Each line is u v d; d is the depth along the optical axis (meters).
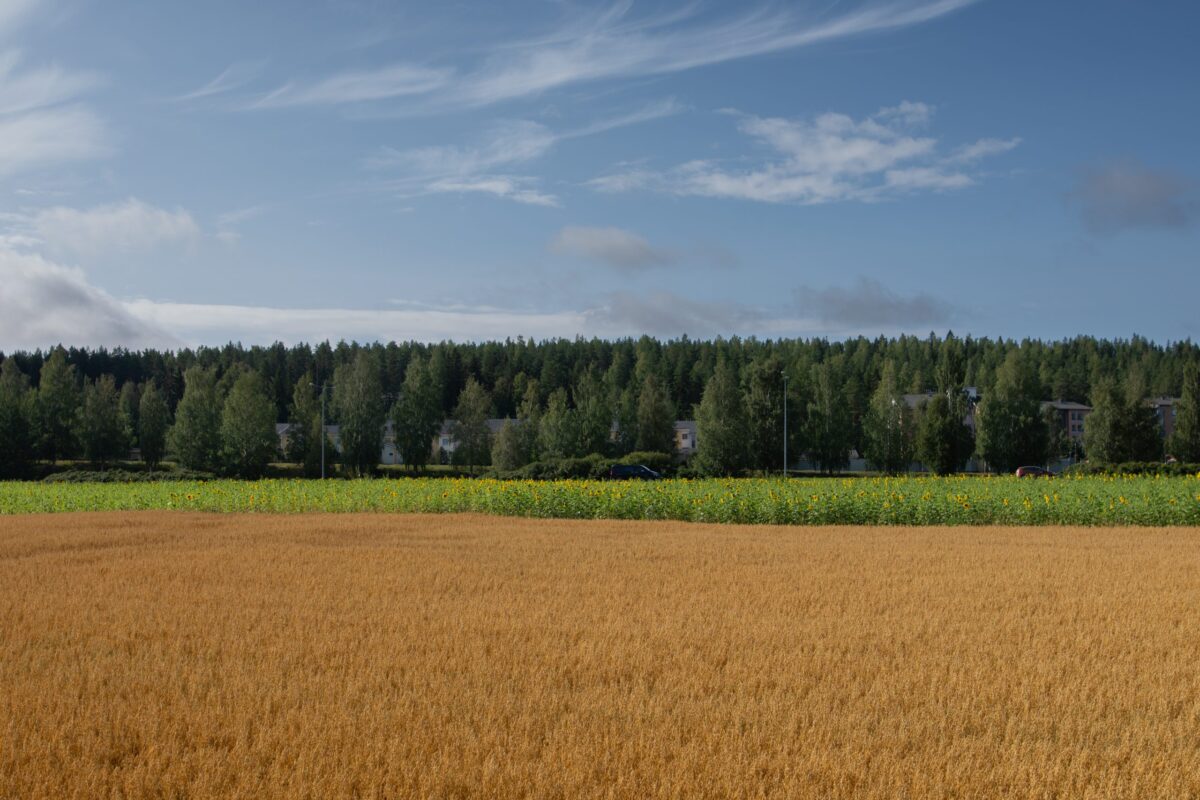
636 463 54.66
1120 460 67.81
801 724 7.68
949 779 6.45
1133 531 24.48
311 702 8.12
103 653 10.07
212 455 73.88
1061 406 115.31
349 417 74.44
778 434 71.50
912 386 121.19
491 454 74.56
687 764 6.61
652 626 11.47
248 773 6.45
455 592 14.17
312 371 139.50
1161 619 12.13
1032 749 7.09
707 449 63.16
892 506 27.69
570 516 29.59
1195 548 20.36
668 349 137.50
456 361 131.62
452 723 7.58
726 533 23.80
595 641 10.59
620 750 6.95
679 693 8.56
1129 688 8.73
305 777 6.45
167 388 130.75
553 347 139.75
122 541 21.50
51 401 85.88
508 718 7.77
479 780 6.42
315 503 31.50
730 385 67.38
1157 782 6.54
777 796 6.21
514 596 13.79
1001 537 22.80
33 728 7.49
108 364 139.62
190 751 6.99
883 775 6.55
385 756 6.80
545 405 122.19
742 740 7.17
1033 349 137.50
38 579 15.42
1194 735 7.51
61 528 24.75
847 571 16.48
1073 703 8.27
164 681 8.80
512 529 24.62
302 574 15.91
